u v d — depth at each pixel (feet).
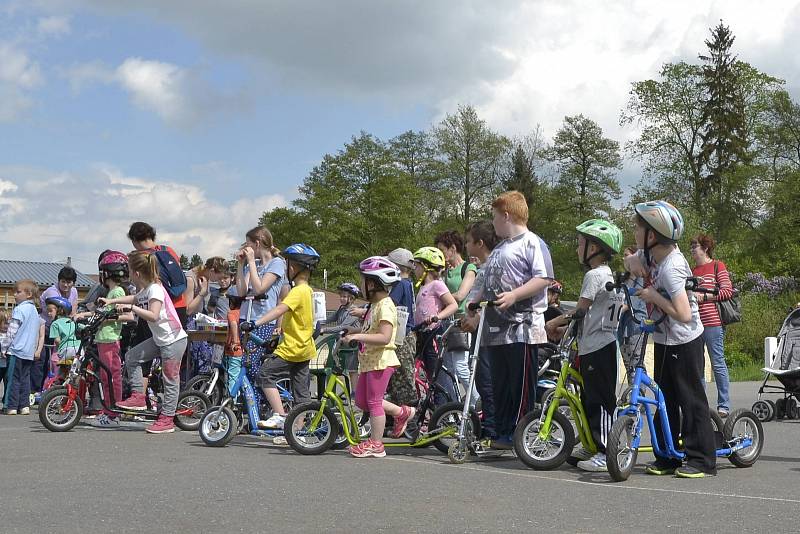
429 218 212.84
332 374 25.46
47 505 16.99
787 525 15.74
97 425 32.81
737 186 188.55
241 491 18.58
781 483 20.71
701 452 21.84
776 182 193.16
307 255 27.45
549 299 34.47
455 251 30.86
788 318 39.52
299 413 25.12
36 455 24.06
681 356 22.02
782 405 38.81
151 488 18.88
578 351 23.27
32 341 39.22
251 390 27.30
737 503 17.84
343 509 16.78
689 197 192.13
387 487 19.26
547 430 22.21
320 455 24.81
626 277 23.11
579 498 18.25
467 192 211.41
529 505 17.39
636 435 21.18
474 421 24.17
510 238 24.93
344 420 25.41
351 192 204.74
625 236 187.73
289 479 20.21
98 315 31.19
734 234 187.32
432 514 16.38
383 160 205.05
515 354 24.18
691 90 193.57
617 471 20.53
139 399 31.24
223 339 32.04
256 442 27.91
